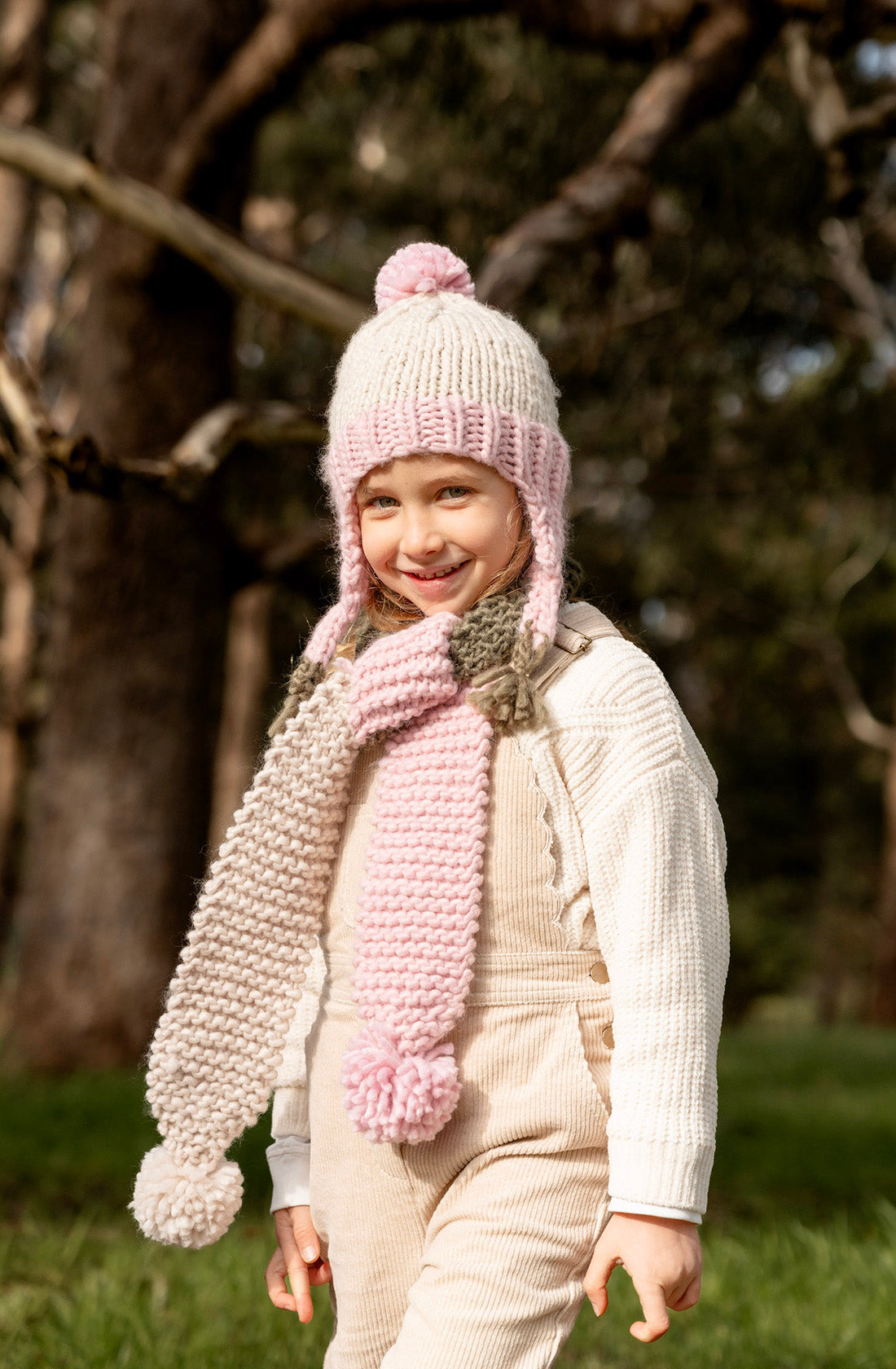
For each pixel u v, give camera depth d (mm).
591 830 1810
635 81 8992
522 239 5281
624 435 10977
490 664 1861
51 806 8188
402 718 1873
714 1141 1710
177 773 8242
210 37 8078
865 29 5543
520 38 7977
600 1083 1780
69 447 3836
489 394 1865
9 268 12977
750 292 10070
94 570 8172
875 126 5270
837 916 22000
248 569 8641
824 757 21234
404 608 2012
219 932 1945
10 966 17188
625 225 5523
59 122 13656
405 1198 1807
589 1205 1748
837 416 10914
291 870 1945
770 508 13117
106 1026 7945
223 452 4359
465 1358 1653
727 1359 2982
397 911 1818
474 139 9492
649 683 1881
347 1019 1891
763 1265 3727
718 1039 1771
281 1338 3037
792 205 9000
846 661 19047
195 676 8328
